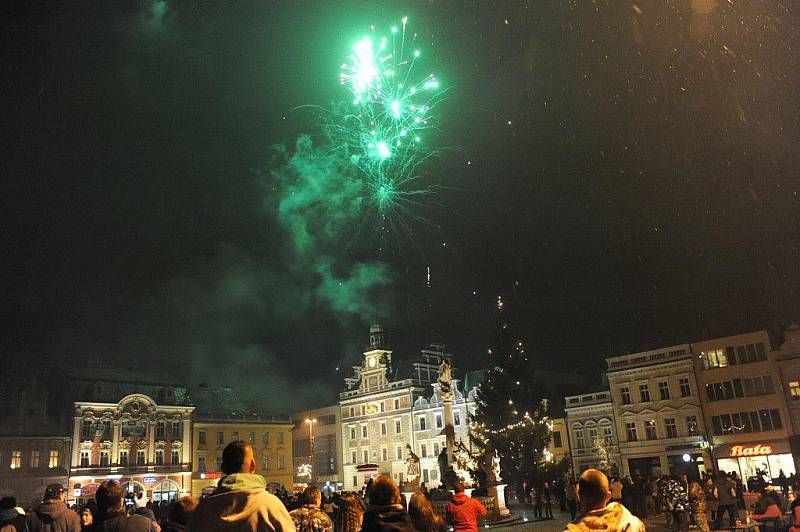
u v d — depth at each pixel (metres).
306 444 99.62
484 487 37.66
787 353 53.12
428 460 83.81
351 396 95.88
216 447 88.19
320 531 9.12
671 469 56.78
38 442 72.06
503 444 54.91
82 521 10.53
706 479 25.36
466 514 11.09
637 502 31.80
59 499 9.50
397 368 93.94
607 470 58.97
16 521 9.88
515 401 56.38
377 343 94.75
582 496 5.42
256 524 4.69
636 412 60.19
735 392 55.09
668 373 58.94
